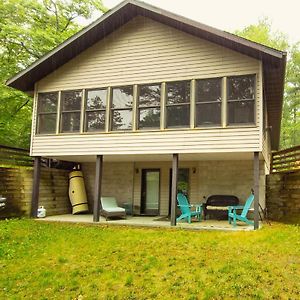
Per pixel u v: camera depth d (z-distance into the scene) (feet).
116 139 33.50
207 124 30.55
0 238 25.04
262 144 30.04
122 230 28.37
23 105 56.80
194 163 39.37
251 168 37.17
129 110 33.65
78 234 26.58
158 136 31.96
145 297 14.43
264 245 21.13
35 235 26.27
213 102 30.58
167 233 26.40
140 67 33.68
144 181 42.14
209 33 29.84
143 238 24.32
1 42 54.13
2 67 54.03
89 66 35.76
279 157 39.78
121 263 18.70
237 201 36.09
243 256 18.78
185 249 20.86
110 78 34.68
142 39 34.09
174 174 31.12
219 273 16.25
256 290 14.19
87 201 43.93
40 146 36.55
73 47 34.99
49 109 36.99
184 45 32.40
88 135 34.65
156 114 32.50
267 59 29.60
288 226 29.37
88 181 44.68
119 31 35.09
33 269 18.38
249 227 28.94
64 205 42.65
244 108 29.66
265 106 37.70
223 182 37.96
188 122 31.27
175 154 31.42
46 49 53.16
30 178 38.04
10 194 35.01
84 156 36.50
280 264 17.15
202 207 36.63
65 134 35.58
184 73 31.96
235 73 30.22
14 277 17.26
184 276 16.25
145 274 16.90
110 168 43.57
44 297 14.94
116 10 32.71
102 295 14.88
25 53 56.13
